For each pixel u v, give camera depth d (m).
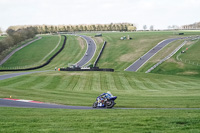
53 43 181.25
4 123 16.45
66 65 118.56
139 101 30.95
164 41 161.25
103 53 142.12
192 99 31.42
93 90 49.00
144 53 133.25
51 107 27.23
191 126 14.52
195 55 116.50
